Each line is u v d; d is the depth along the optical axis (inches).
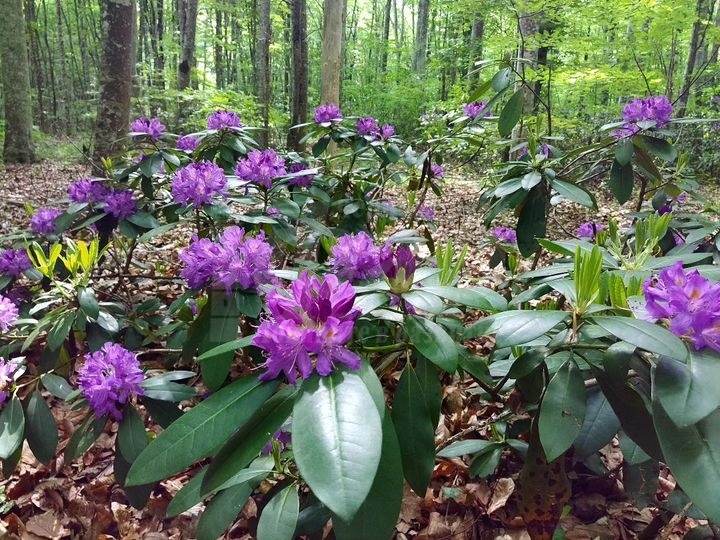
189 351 64.4
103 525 71.7
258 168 88.7
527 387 48.7
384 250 44.2
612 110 283.4
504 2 247.0
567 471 67.6
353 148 125.9
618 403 41.2
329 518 49.5
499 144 114.0
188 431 33.7
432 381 46.4
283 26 631.8
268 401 36.7
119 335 90.8
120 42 212.4
